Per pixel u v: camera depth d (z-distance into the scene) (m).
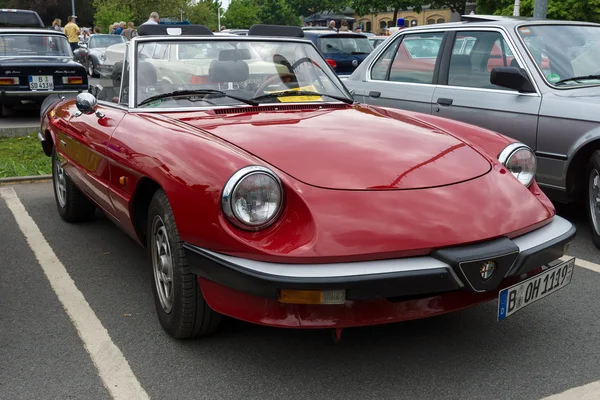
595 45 5.53
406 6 35.94
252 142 3.05
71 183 5.13
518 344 3.23
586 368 2.99
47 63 11.12
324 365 3.02
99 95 4.50
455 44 5.86
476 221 2.80
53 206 6.04
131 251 4.71
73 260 4.52
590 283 4.04
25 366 3.04
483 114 5.43
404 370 2.98
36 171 7.43
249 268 2.61
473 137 3.61
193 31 4.43
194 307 3.02
